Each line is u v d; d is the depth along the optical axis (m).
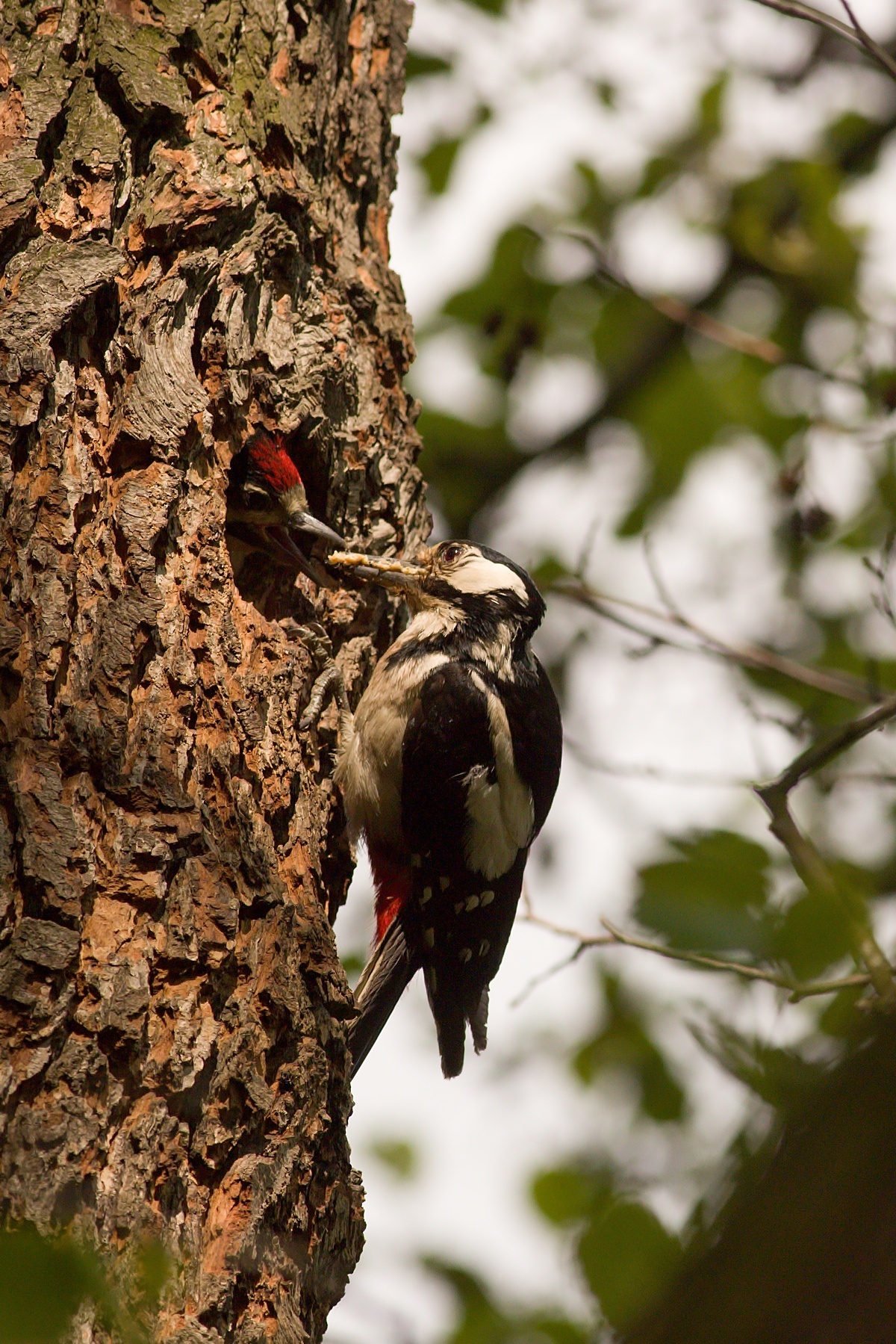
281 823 7.81
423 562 10.16
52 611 6.60
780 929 7.57
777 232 12.96
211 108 8.60
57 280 7.28
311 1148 6.81
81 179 7.69
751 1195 3.73
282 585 9.30
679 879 7.93
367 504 9.75
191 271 8.06
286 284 8.94
